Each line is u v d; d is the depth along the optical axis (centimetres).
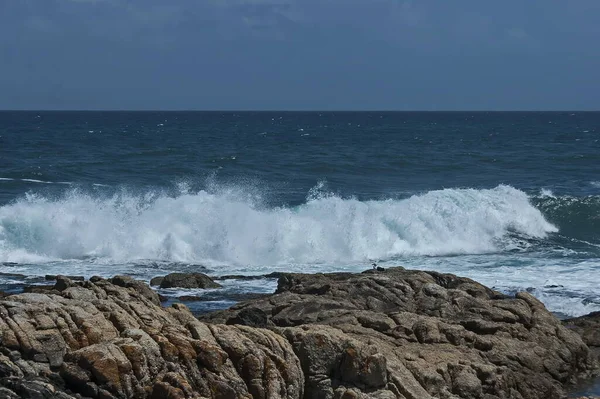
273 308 4619
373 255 8250
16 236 8012
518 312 4619
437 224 8800
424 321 4266
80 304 3400
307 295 4869
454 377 3806
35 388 2844
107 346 3033
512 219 9369
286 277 5506
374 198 11131
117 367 2984
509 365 4169
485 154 18075
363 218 8606
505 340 4341
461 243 8731
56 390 2897
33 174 12762
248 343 3253
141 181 12356
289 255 8062
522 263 7662
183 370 3083
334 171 14350
